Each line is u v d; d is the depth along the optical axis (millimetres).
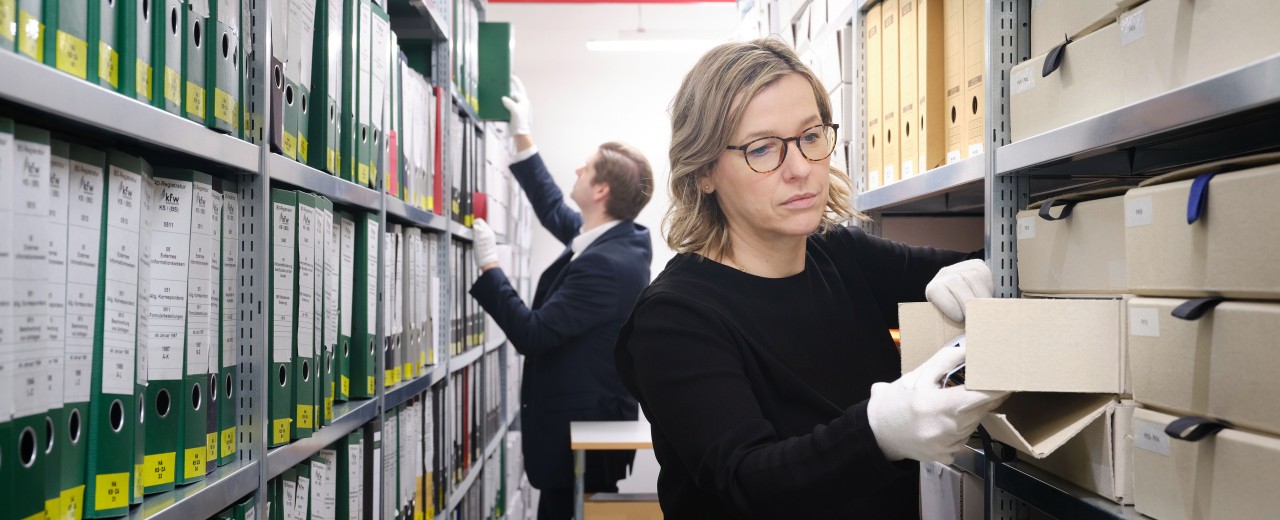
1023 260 1331
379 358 1867
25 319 764
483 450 3498
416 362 2293
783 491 892
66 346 867
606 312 2861
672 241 1215
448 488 2723
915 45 1719
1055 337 959
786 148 1084
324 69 1525
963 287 1113
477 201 3320
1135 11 1035
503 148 4117
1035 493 1240
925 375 886
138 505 972
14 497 750
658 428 1191
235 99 1172
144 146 1046
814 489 884
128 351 951
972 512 1585
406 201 2209
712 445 969
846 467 868
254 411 1233
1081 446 1152
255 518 1225
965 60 1539
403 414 2154
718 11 6238
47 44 797
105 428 924
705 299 1104
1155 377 978
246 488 1179
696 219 1193
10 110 819
